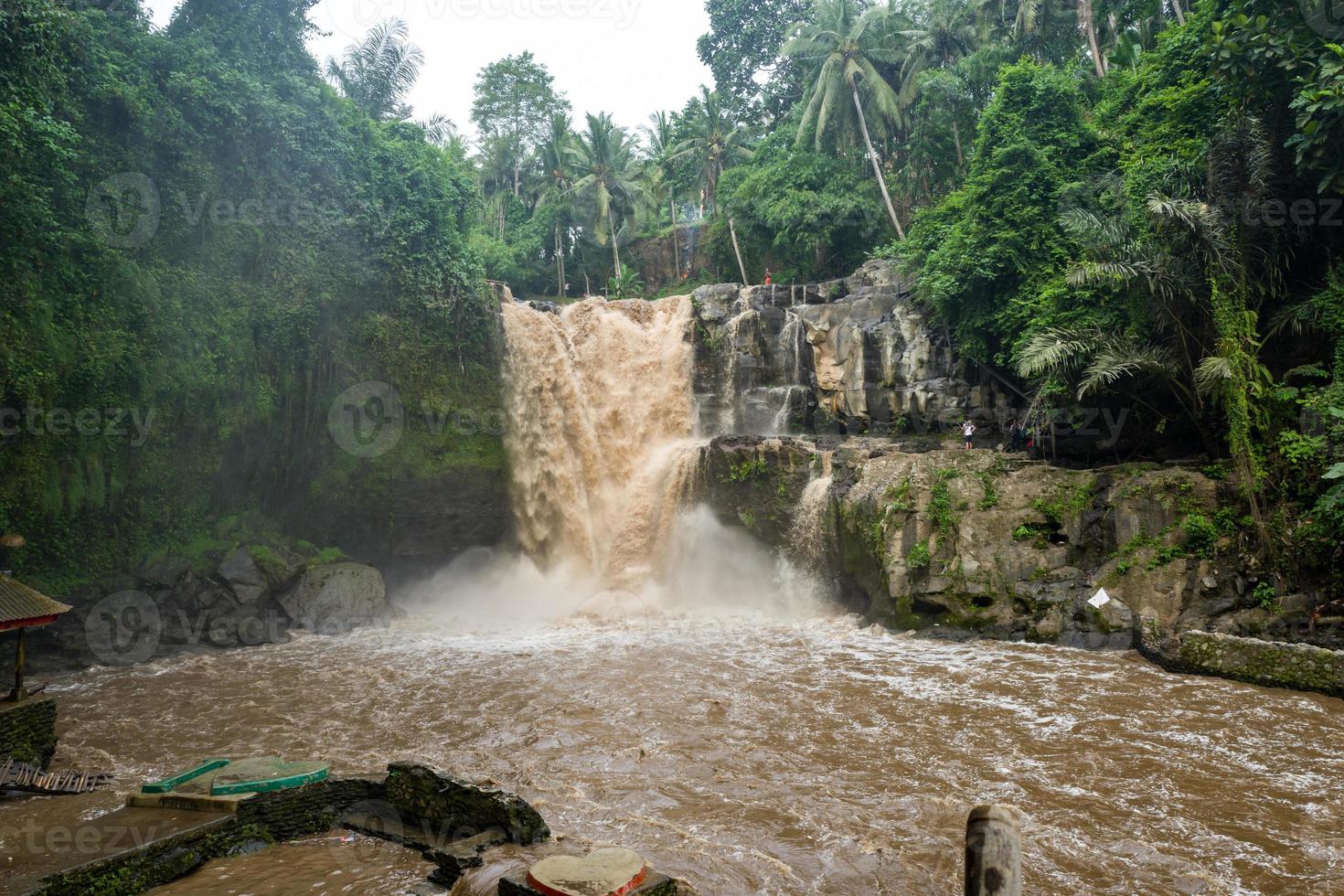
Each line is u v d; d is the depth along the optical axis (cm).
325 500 2522
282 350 2414
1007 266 2516
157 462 2153
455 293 2745
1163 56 2259
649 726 1357
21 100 1717
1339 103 1561
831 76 3981
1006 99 2628
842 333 3039
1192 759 1137
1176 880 799
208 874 825
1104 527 1941
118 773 1168
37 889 717
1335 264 1875
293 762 1007
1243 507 1816
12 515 1853
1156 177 2058
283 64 2592
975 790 1049
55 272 1884
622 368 3027
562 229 5778
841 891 785
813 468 2492
